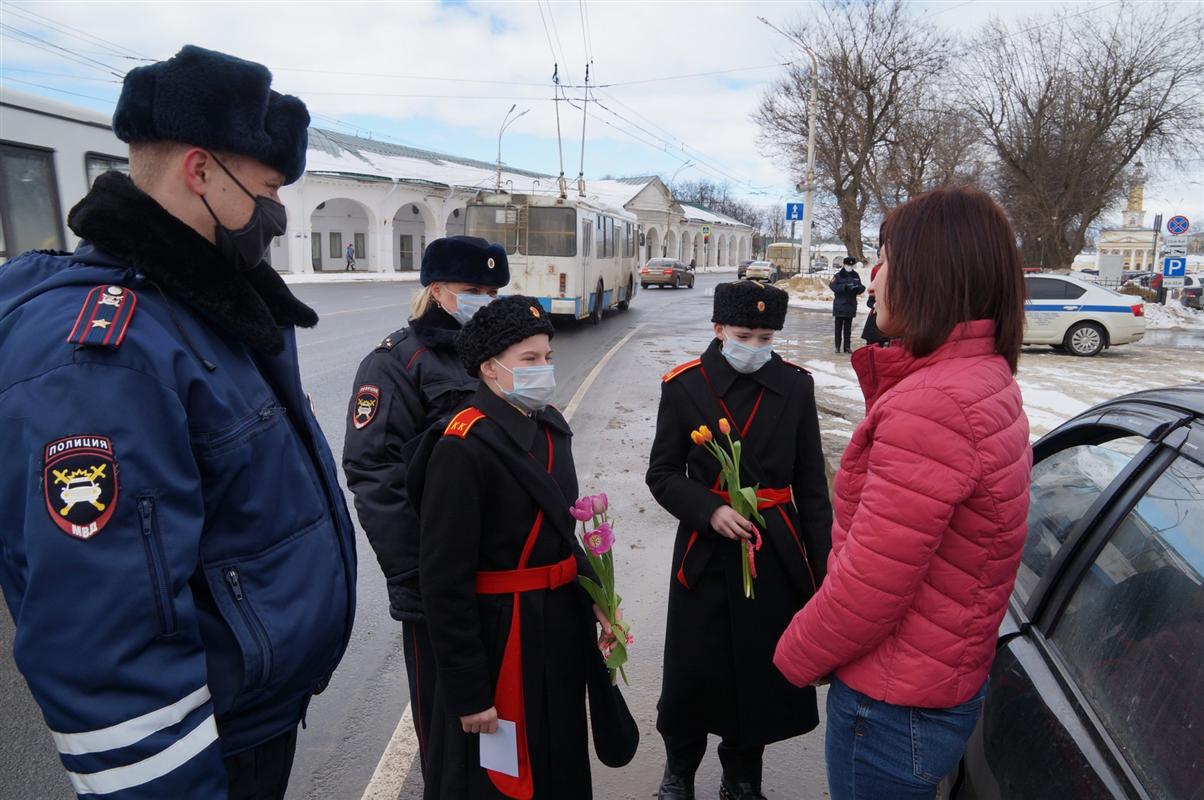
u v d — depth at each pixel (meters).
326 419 7.62
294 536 1.45
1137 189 33.78
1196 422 1.63
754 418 2.43
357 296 22.97
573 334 16.38
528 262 15.74
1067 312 14.49
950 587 1.46
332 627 1.50
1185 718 1.24
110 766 1.12
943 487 1.38
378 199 39.31
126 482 1.15
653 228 60.25
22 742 2.93
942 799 1.87
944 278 1.45
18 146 6.63
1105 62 25.27
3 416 1.14
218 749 1.24
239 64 1.37
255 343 1.40
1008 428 1.43
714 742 3.07
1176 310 24.75
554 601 1.98
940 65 31.17
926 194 1.53
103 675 1.11
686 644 2.42
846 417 8.17
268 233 1.46
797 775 2.84
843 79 31.72
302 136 1.49
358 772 2.81
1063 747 1.43
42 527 1.10
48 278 1.32
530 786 1.90
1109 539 1.71
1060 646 1.69
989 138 28.05
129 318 1.22
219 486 1.32
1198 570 1.39
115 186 1.32
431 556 1.83
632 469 6.46
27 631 1.11
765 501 2.39
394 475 2.26
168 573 1.17
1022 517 1.45
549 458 2.02
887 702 1.52
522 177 57.25
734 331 2.38
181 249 1.32
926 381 1.45
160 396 1.21
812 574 2.46
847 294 13.70
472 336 1.92
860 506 1.48
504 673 1.90
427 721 2.21
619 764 2.13
